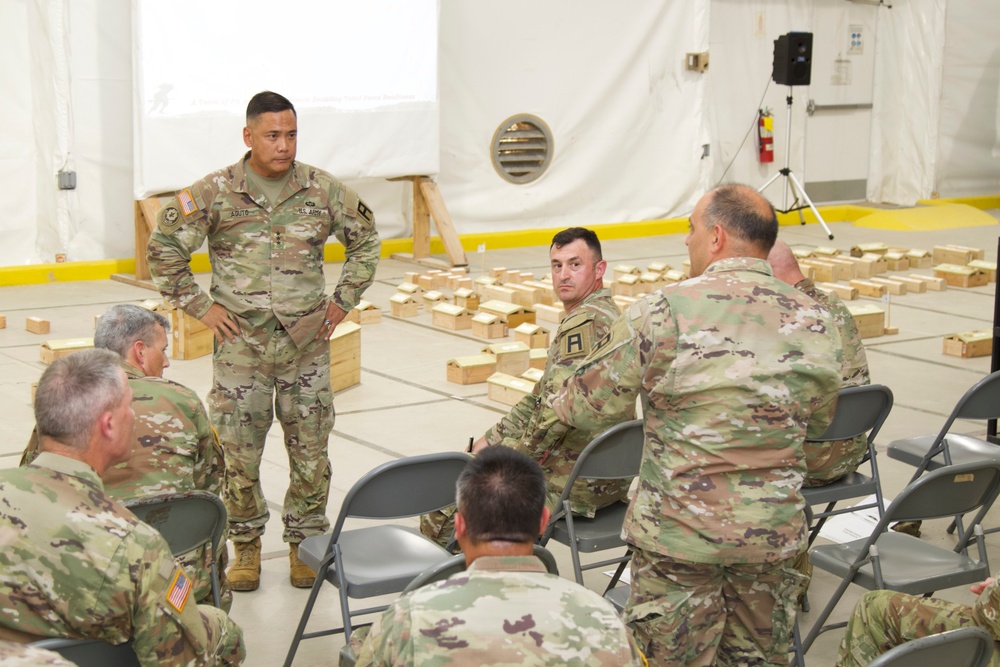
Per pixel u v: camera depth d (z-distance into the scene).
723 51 15.05
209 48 9.95
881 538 3.93
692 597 2.85
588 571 4.63
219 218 4.20
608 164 14.13
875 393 4.12
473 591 2.07
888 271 11.97
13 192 10.25
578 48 13.59
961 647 2.62
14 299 9.61
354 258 4.48
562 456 3.96
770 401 2.78
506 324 8.88
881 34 16.48
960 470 3.49
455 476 3.50
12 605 2.41
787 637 2.95
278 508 5.19
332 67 10.70
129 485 3.16
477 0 12.78
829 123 16.27
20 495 2.43
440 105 12.76
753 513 2.76
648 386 2.84
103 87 10.53
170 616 2.50
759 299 2.85
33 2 10.06
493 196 13.38
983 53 16.86
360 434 6.32
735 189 2.97
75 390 2.52
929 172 16.61
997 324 6.16
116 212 10.83
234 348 4.25
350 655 3.13
